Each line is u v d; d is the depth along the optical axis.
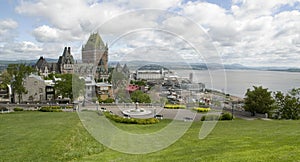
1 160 5.64
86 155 5.89
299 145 6.19
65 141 6.84
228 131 9.60
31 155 5.93
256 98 18.61
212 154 5.66
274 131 9.44
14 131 8.88
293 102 19.11
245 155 5.41
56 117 13.54
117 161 5.21
